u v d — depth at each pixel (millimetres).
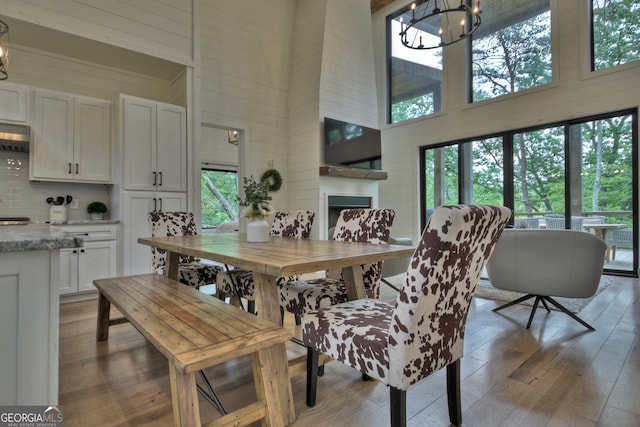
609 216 4523
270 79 5801
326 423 1461
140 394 1694
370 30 6512
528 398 1634
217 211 8469
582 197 4734
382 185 7168
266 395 1398
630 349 2182
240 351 1204
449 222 1035
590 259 2531
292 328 2639
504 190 5453
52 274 977
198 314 1562
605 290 3664
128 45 3684
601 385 1745
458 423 1427
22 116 3271
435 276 1105
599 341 2320
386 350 1193
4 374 915
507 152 5414
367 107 6355
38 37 3398
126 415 1514
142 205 3787
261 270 1384
